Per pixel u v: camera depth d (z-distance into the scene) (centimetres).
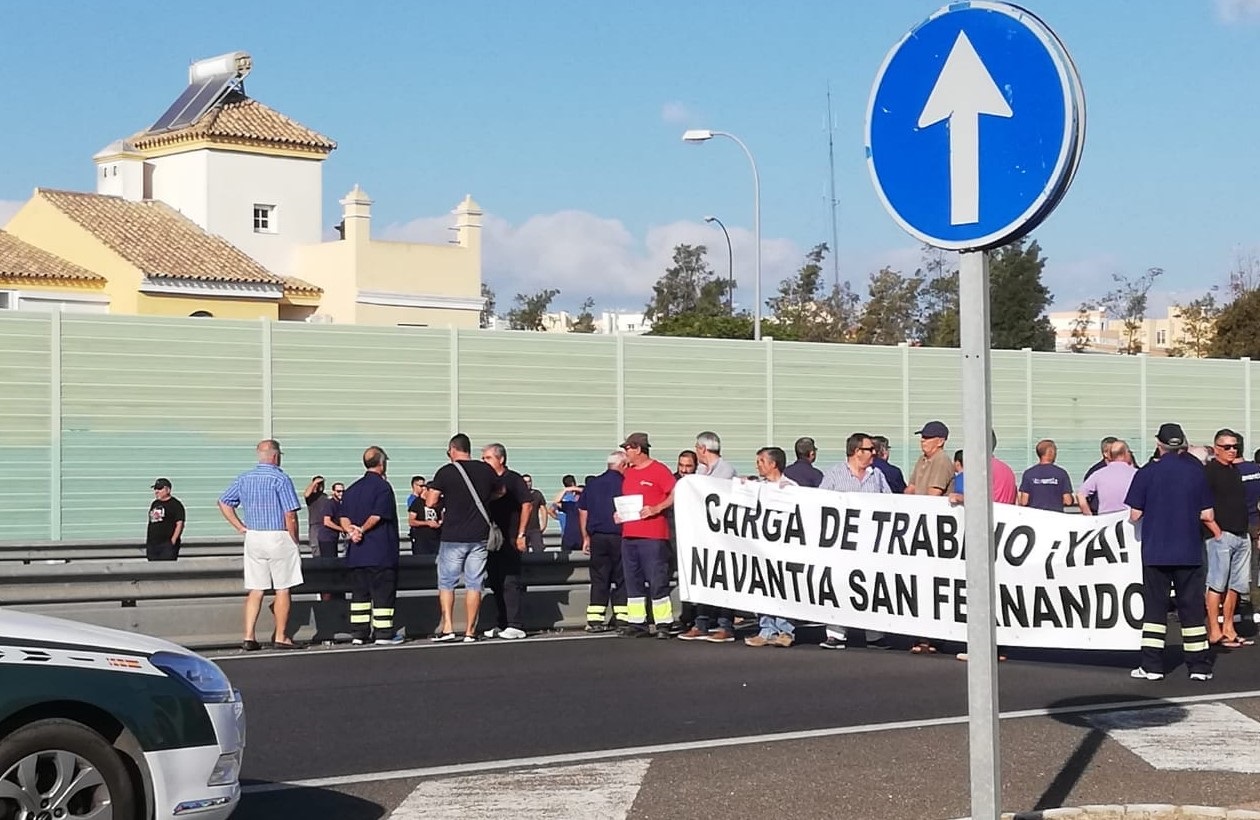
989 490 561
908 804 836
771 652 1559
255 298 4697
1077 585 1395
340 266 5075
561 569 1795
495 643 1641
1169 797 848
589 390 3136
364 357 2903
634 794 868
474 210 5303
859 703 1208
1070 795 855
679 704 1206
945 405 3559
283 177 5328
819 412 3384
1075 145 532
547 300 9969
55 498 2617
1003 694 1250
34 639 657
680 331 5909
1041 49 539
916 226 566
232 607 1608
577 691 1278
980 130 552
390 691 1279
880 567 1533
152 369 2706
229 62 5444
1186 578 1343
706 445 1722
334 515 2427
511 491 1702
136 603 1692
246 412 2791
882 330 7900
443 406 2986
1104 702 1201
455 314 5250
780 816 812
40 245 4747
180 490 2727
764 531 1603
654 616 1652
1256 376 4016
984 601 568
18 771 636
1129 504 1355
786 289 8088
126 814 659
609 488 1752
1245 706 1177
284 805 859
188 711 682
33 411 2603
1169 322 11838
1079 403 3675
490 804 848
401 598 1712
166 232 4784
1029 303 7856
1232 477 1589
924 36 564
